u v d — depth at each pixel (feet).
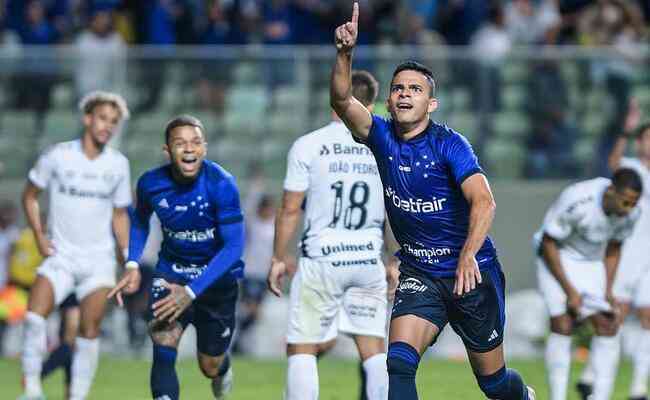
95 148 111.65
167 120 189.78
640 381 119.85
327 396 121.19
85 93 191.52
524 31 216.95
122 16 214.48
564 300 107.65
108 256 111.14
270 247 176.86
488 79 190.70
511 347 174.70
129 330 173.27
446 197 75.20
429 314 76.33
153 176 91.45
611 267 109.50
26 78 191.93
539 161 191.21
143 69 190.90
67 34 216.33
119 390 129.49
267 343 175.11
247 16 207.21
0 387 132.05
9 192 191.72
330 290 90.27
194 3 213.25
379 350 91.71
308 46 206.69
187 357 171.12
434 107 75.15
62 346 117.19
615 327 108.78
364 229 90.99
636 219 107.14
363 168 90.58
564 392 107.76
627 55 191.62
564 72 191.62
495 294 77.15
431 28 219.41
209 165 91.45
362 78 91.61
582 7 224.53
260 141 189.88
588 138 191.01
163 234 92.79
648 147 129.18
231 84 190.90
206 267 89.97
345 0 205.36
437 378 137.49
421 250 76.95
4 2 216.33
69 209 110.11
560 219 105.60
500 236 192.24
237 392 127.34
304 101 190.19
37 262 168.14
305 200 93.81
